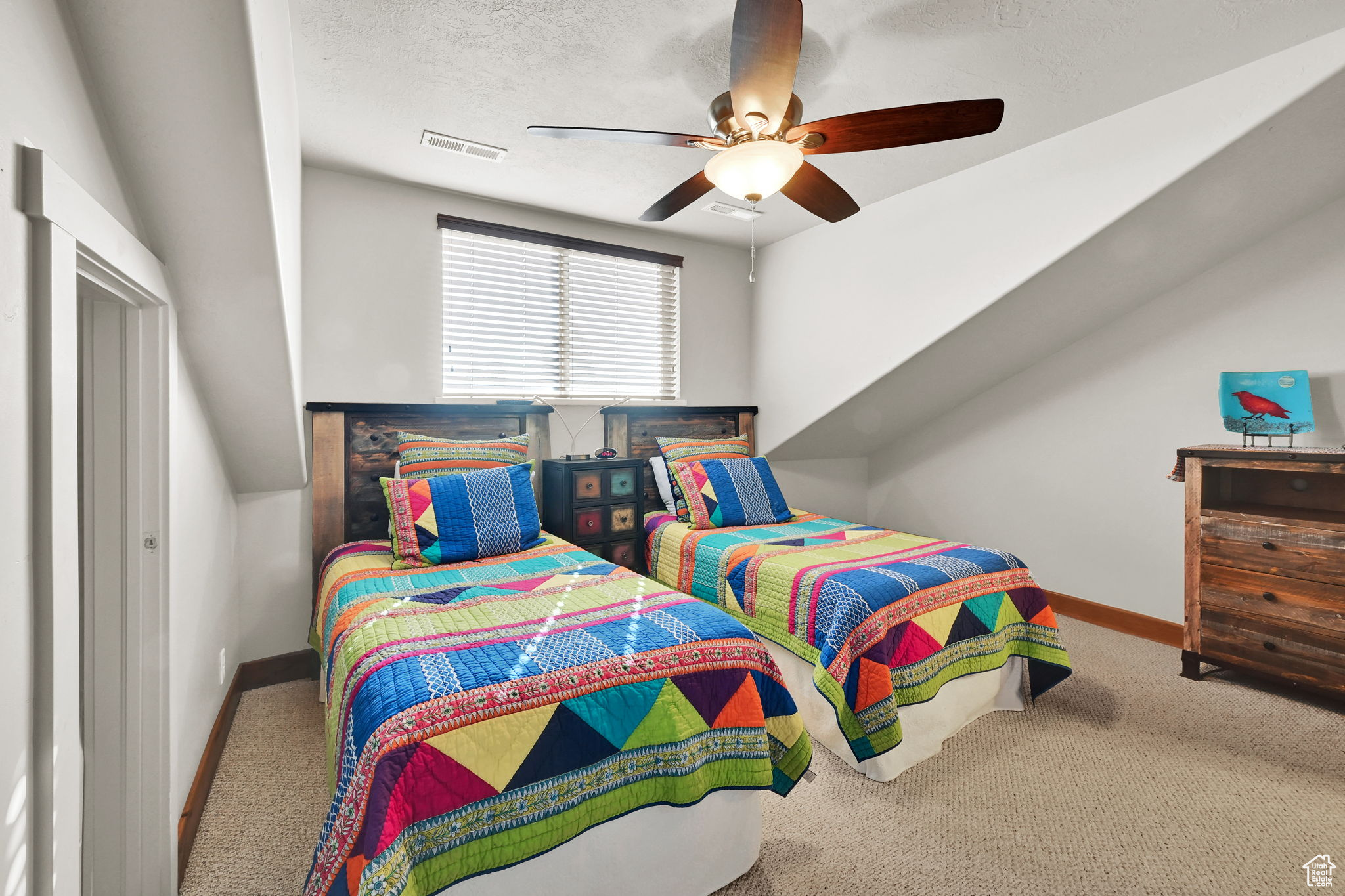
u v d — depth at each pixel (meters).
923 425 4.30
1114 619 3.27
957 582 2.28
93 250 1.05
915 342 3.19
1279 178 2.31
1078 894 1.46
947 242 3.03
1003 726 2.27
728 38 1.86
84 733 1.38
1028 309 2.95
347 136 2.48
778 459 4.31
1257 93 2.02
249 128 1.29
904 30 1.84
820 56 1.97
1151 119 2.28
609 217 3.49
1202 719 2.30
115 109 1.19
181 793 1.61
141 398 1.44
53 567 0.89
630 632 1.58
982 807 1.81
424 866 1.10
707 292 4.09
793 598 2.28
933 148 2.69
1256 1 1.73
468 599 1.88
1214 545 2.56
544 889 1.24
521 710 1.26
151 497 1.44
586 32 1.83
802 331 3.90
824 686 1.93
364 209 2.89
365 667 1.40
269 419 2.20
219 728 2.11
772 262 4.13
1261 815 1.74
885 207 3.34
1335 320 2.52
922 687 2.05
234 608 2.54
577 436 3.56
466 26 1.80
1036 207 2.65
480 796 1.17
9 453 0.80
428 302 3.06
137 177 1.32
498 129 2.43
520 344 3.36
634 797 1.34
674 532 3.21
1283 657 2.37
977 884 1.50
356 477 2.86
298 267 2.40
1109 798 1.83
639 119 2.36
